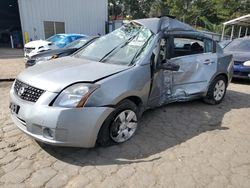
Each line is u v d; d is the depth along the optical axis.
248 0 30.39
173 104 5.28
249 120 4.61
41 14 18.19
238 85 7.68
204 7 35.72
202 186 2.68
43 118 2.76
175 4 37.12
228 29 28.30
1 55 13.90
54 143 2.80
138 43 3.97
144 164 3.03
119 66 3.50
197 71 4.77
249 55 7.68
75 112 2.80
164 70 4.07
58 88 2.86
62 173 2.80
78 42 8.00
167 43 4.22
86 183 2.65
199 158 3.21
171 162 3.09
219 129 4.14
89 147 3.05
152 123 4.24
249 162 3.17
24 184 2.60
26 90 3.04
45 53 6.54
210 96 5.24
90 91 2.90
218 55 5.23
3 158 3.02
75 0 19.52
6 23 24.73
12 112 3.21
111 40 4.32
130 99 3.53
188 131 4.01
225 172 2.94
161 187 2.64
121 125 3.41
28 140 3.45
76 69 3.32
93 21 21.02
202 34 4.97
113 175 2.80
